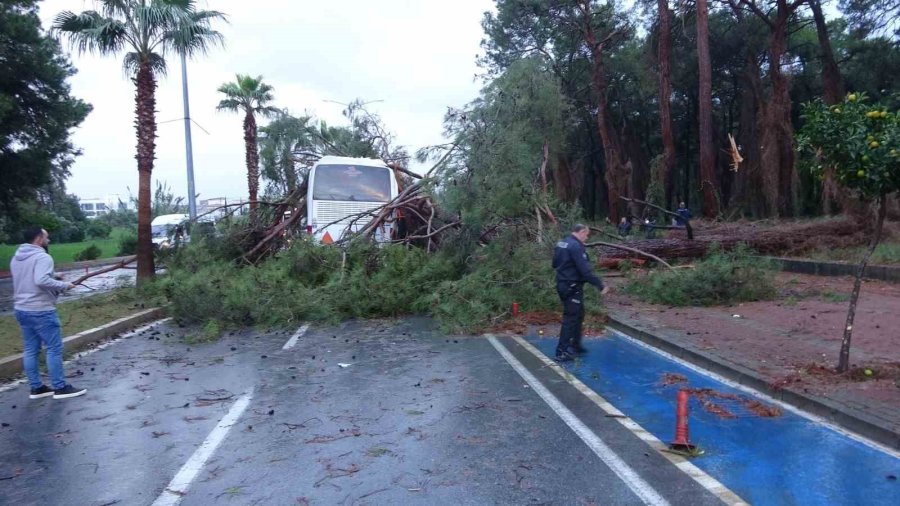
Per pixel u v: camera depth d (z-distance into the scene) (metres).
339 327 11.45
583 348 9.05
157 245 17.69
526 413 6.33
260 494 4.63
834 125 6.39
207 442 5.72
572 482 4.72
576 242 8.55
